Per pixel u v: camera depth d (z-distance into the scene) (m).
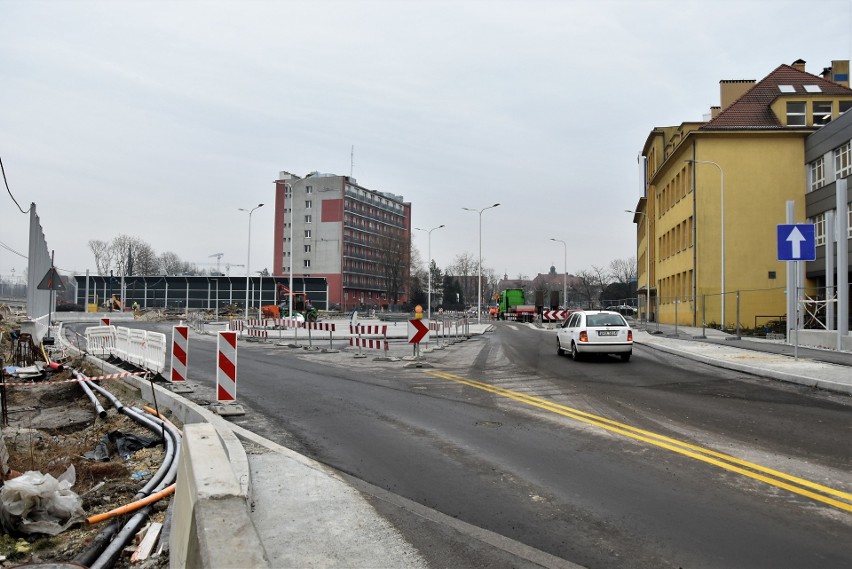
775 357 17.56
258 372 15.27
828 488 5.71
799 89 38.16
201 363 17.69
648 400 10.86
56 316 56.00
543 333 38.53
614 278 117.88
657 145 52.97
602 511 5.14
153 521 5.27
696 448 7.27
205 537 3.18
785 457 6.86
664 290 46.69
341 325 45.59
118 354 17.03
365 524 4.79
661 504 5.30
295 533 4.57
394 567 4.03
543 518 4.98
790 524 4.82
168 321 60.16
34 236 23.55
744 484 5.86
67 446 8.31
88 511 5.57
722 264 32.72
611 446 7.40
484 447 7.37
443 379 13.89
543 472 6.30
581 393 11.70
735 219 35.69
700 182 35.88
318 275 106.56
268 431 8.27
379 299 118.50
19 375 15.36
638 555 4.27
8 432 8.90
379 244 112.69
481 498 5.49
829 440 7.70
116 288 84.44
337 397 11.20
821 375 13.08
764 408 10.03
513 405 10.32
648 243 54.62
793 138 35.72
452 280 126.62
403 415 9.43
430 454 7.04
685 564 4.12
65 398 13.09
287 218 109.38
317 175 109.56
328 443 7.58
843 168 31.92
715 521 4.89
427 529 4.71
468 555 4.25
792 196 35.56
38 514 5.01
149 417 9.60
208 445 4.70
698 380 13.67
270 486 5.64
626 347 18.08
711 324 35.28
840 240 19.62
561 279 168.12
